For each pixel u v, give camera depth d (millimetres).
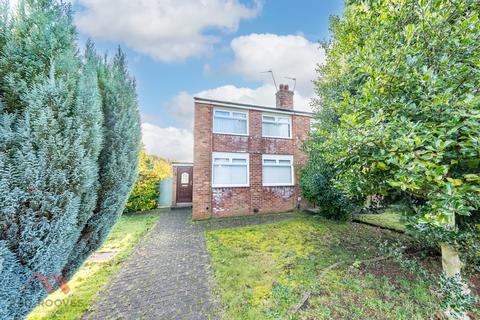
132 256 4277
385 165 2100
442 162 1896
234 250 4484
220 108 8789
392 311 2355
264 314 2379
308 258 3854
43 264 1621
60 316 2410
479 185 1596
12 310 1486
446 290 2088
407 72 2100
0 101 1463
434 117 1861
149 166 11328
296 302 2555
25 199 1482
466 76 1786
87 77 2037
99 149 2162
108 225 2771
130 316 2434
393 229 5504
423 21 2061
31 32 1628
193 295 2842
